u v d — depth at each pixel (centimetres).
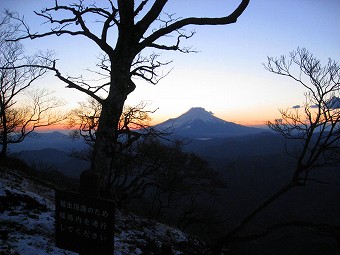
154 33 756
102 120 773
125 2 681
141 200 4250
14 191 1041
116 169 1725
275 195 1109
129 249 925
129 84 815
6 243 609
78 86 773
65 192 439
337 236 948
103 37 785
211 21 721
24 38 812
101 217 404
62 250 677
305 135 1116
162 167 2358
